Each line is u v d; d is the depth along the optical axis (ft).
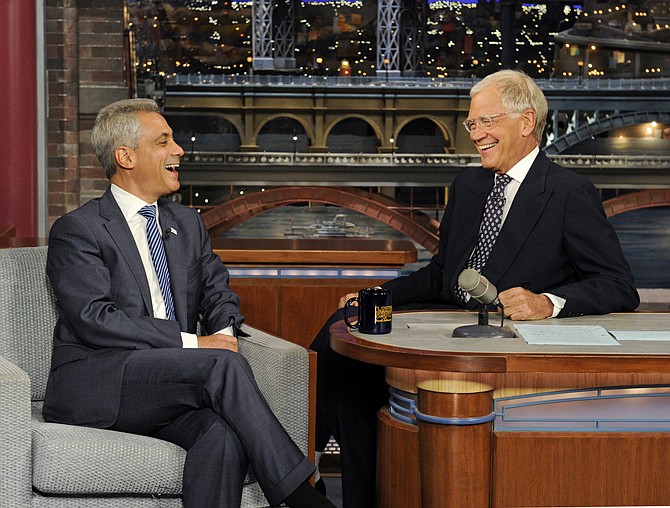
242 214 34.50
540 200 9.50
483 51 34.30
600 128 34.47
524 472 7.68
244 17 32.83
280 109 33.96
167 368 8.24
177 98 32.86
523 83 9.53
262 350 8.73
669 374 7.82
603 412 7.83
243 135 33.76
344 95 34.12
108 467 7.72
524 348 7.57
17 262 9.30
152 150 9.20
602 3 34.04
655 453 7.74
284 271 12.12
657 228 34.63
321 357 9.72
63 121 28.48
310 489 7.81
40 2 21.79
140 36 31.81
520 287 9.06
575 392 7.78
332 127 34.37
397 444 8.08
